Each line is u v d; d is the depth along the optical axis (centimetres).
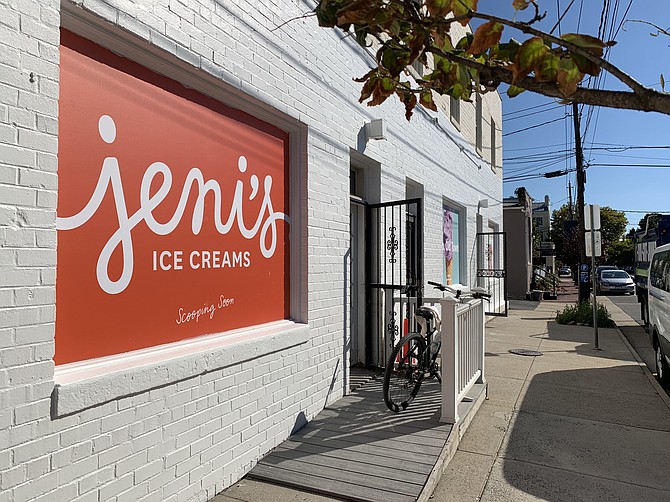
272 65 415
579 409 561
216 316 366
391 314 633
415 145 805
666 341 657
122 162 295
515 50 173
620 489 372
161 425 300
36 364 231
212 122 370
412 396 515
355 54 573
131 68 304
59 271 259
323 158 499
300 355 450
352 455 389
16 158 227
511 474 393
